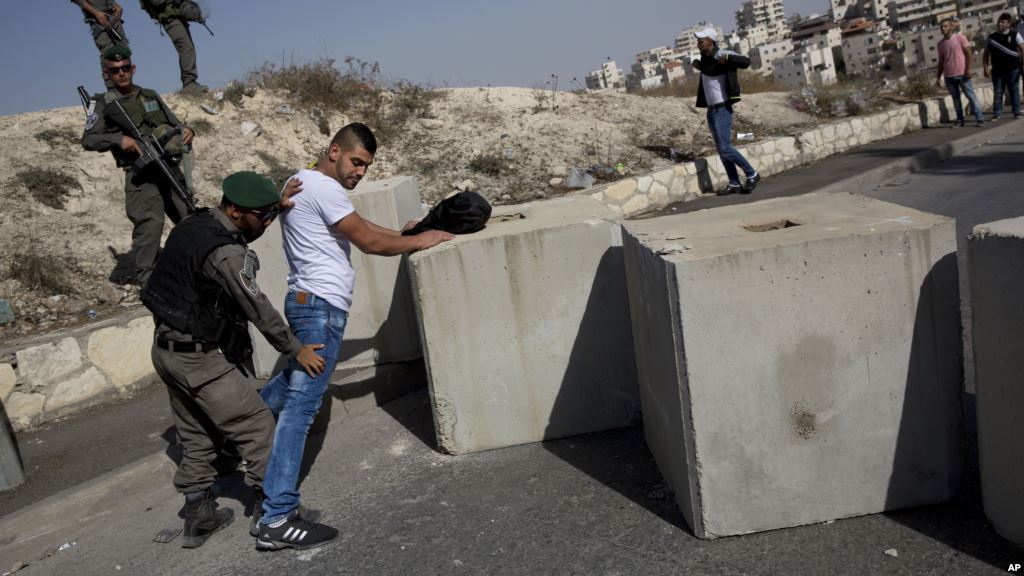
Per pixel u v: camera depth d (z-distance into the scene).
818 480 3.02
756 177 9.38
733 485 3.01
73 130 8.25
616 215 4.09
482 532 3.36
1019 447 2.63
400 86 11.62
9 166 7.32
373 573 3.16
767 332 2.89
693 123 12.16
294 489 3.45
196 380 3.32
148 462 4.21
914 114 13.09
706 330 2.87
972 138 11.43
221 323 3.34
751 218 3.51
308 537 3.42
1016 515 2.71
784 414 2.96
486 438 4.13
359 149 3.67
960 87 12.73
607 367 4.09
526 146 10.46
